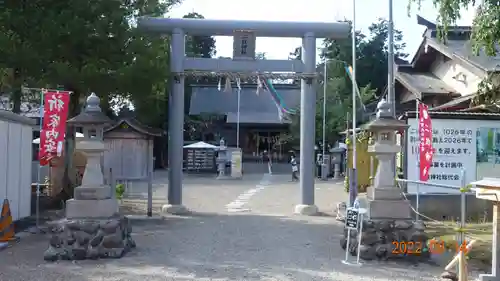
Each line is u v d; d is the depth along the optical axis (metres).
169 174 13.95
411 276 7.32
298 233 10.86
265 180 28.09
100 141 8.73
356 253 8.54
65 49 12.35
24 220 11.89
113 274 7.23
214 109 41.06
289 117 37.31
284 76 13.88
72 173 14.62
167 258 8.33
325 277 7.21
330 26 13.93
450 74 22.20
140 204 15.88
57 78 12.32
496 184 6.62
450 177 12.83
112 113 20.58
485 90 11.01
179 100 13.88
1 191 10.48
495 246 6.80
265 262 8.11
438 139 12.86
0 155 10.41
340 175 30.03
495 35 9.00
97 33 12.34
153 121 31.62
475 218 12.77
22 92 14.22
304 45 13.96
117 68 12.70
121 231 8.54
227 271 7.47
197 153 33.53
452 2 9.23
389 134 8.90
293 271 7.52
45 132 10.90
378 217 8.52
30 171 12.40
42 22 11.98
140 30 13.55
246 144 41.69
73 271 7.40
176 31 13.74
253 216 13.50
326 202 17.25
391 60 15.23
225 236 10.43
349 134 22.38
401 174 13.22
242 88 43.03
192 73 13.77
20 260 8.09
